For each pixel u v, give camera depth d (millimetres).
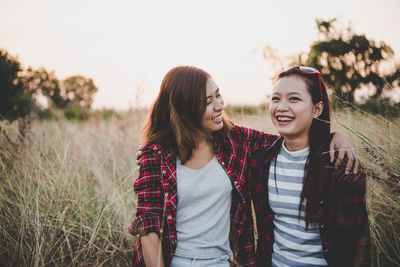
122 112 4512
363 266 1253
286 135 1451
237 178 1518
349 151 1302
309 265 1353
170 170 1472
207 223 1440
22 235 1890
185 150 1459
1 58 5379
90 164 3041
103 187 2592
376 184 1663
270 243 1515
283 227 1452
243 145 1649
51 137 3576
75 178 2576
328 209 1339
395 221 1615
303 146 1455
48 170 2523
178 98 1465
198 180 1461
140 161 1517
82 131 4199
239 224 1558
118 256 1959
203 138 1544
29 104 4766
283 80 1432
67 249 1954
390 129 1687
